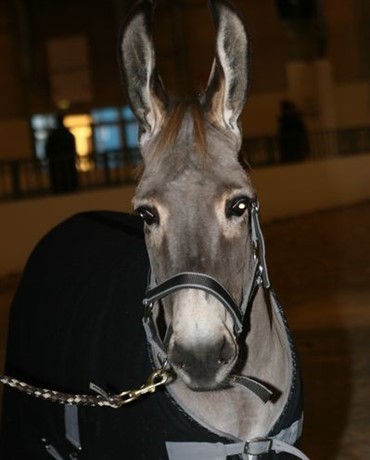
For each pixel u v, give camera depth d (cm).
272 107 2692
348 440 615
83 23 2762
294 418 366
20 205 1510
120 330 376
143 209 334
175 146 338
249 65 351
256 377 362
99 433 375
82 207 1606
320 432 632
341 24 2802
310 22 2309
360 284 1105
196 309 319
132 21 350
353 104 2738
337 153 2166
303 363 794
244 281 345
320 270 1213
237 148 349
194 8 2752
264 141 1986
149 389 346
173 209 328
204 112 352
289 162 1925
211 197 328
